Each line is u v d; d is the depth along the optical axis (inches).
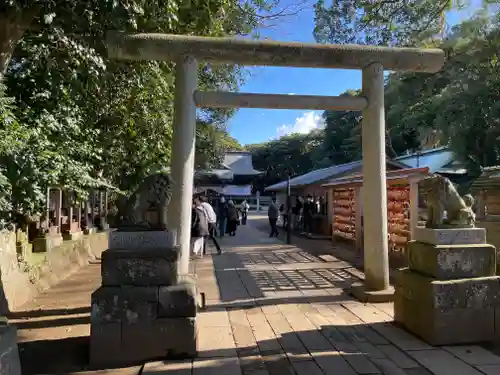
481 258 173.2
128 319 155.0
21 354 165.8
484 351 159.6
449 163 685.9
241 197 1338.6
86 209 453.7
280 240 619.2
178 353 155.6
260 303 238.2
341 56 244.5
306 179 776.3
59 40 202.5
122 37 222.8
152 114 367.9
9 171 206.8
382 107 249.9
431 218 184.4
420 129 835.4
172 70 333.7
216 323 200.8
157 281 159.5
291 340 175.6
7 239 242.5
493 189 301.9
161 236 163.5
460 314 167.0
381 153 248.2
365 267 249.6
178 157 233.0
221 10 274.7
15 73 251.1
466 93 589.0
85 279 331.6
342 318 207.3
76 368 152.3
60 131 256.4
